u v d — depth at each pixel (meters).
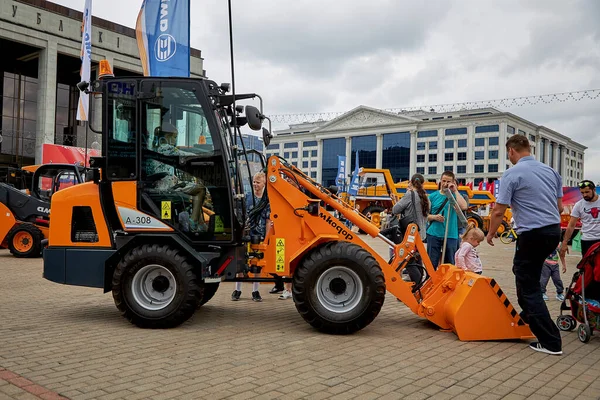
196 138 5.74
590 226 6.73
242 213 5.94
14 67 31.02
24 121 31.66
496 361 4.42
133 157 5.76
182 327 5.60
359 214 5.98
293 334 5.32
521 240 4.79
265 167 6.14
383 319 6.14
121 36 31.31
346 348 4.78
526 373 4.09
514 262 4.94
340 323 5.26
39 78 28.66
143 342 4.91
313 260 5.35
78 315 6.18
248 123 5.64
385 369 4.14
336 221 5.66
